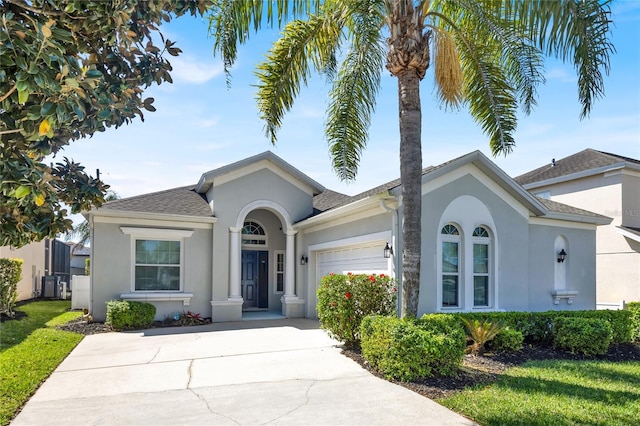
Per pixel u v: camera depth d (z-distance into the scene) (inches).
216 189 602.9
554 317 425.7
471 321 386.3
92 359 351.9
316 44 398.9
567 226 564.1
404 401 247.0
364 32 343.9
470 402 242.7
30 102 114.7
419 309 428.5
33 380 285.1
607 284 770.8
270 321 586.2
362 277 382.3
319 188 661.3
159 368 322.0
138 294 550.9
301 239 649.6
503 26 364.5
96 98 130.7
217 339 437.7
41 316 597.9
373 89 398.0
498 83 397.4
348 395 257.1
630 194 765.9
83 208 173.8
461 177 470.0
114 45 141.4
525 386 276.1
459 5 373.7
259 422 216.5
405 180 338.3
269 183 634.2
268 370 314.2
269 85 392.5
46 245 985.5
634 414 228.2
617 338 445.1
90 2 122.7
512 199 504.4
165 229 574.9
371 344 316.5
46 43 106.3
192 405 241.9
